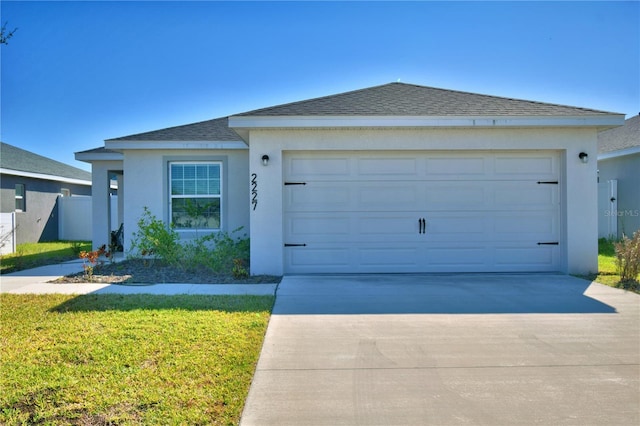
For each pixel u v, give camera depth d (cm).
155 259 1044
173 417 304
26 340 457
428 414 316
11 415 304
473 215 898
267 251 870
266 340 471
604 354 432
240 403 326
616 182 1511
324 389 355
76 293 706
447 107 886
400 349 445
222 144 1108
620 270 802
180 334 477
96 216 1362
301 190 891
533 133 874
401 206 896
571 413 317
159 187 1133
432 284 780
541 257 903
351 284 781
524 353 434
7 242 1390
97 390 341
